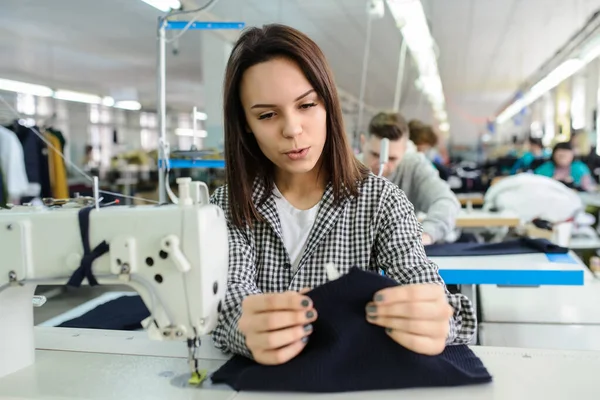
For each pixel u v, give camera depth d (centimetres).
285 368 78
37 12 566
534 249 191
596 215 474
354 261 104
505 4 593
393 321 77
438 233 223
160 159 193
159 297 84
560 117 1085
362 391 78
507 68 1053
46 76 963
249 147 106
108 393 80
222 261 89
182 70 942
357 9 591
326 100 94
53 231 87
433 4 591
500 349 93
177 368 90
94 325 132
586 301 175
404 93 1355
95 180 90
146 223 84
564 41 795
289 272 106
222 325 93
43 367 92
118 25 622
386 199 105
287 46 88
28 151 508
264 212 106
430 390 77
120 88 1110
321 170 107
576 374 82
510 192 382
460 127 1797
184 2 336
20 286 91
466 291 165
